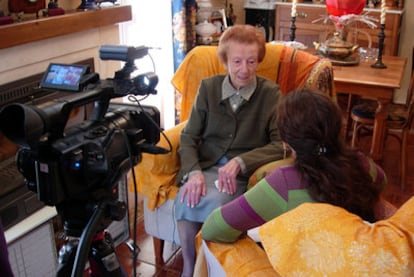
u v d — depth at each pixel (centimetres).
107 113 114
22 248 188
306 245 97
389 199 296
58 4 242
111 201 106
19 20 200
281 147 193
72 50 230
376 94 279
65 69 106
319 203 110
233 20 427
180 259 232
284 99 124
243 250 131
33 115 92
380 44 303
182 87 246
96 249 112
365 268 88
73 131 105
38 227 193
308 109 118
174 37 340
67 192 100
